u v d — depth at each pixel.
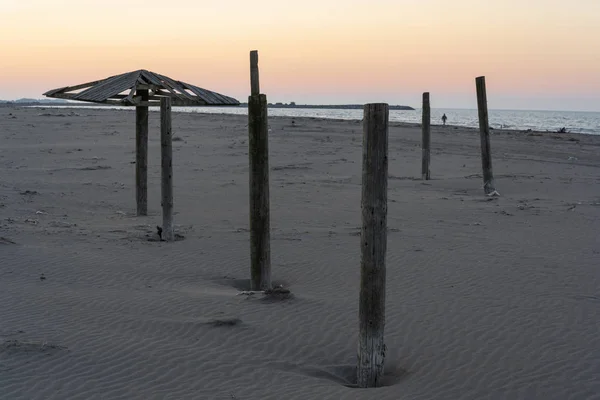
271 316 9.54
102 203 19.77
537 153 37.25
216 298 10.38
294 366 7.86
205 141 38.66
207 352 8.16
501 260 12.84
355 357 8.20
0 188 21.09
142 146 17.62
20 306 9.86
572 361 7.88
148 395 6.90
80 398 6.79
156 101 17.22
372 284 7.23
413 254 13.28
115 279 11.53
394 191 22.69
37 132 41.47
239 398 6.86
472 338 8.70
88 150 33.06
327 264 12.63
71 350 8.06
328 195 21.45
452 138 45.31
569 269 12.17
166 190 14.39
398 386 7.25
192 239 14.70
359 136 44.72
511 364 7.83
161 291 10.84
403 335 8.86
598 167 31.50
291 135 44.31
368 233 7.19
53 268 12.07
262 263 10.92
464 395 7.02
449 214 18.11
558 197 21.94
